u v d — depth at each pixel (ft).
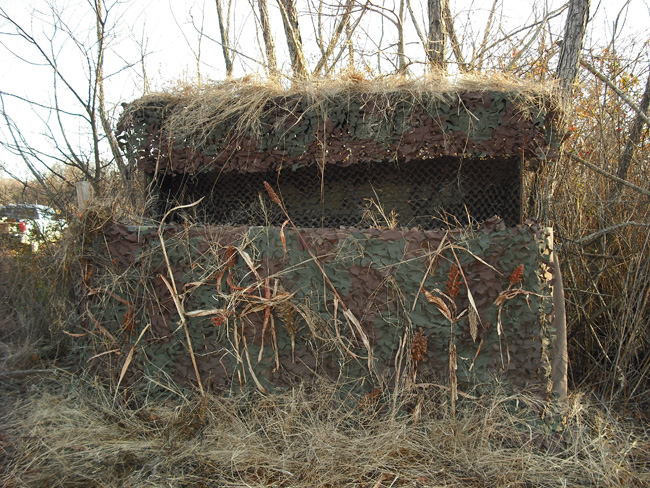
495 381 7.27
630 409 8.55
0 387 9.21
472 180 8.68
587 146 12.19
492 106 7.72
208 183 9.87
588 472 6.53
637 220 10.07
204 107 8.80
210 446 7.22
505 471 6.47
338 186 9.16
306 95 8.40
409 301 7.36
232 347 7.94
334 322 7.48
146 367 8.27
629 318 9.25
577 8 10.23
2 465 6.82
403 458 6.78
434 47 15.74
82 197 9.21
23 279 12.87
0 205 17.25
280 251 7.75
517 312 7.09
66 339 11.09
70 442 7.20
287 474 6.54
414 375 7.32
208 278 7.84
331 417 7.47
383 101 8.00
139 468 6.75
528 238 6.95
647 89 10.98
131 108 9.21
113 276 8.17
